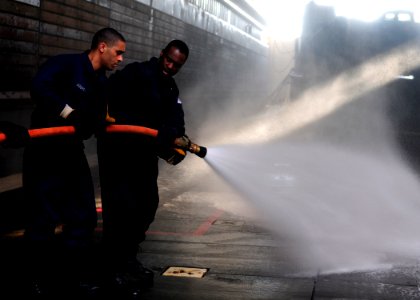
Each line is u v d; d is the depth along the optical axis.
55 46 8.69
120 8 11.75
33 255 3.35
